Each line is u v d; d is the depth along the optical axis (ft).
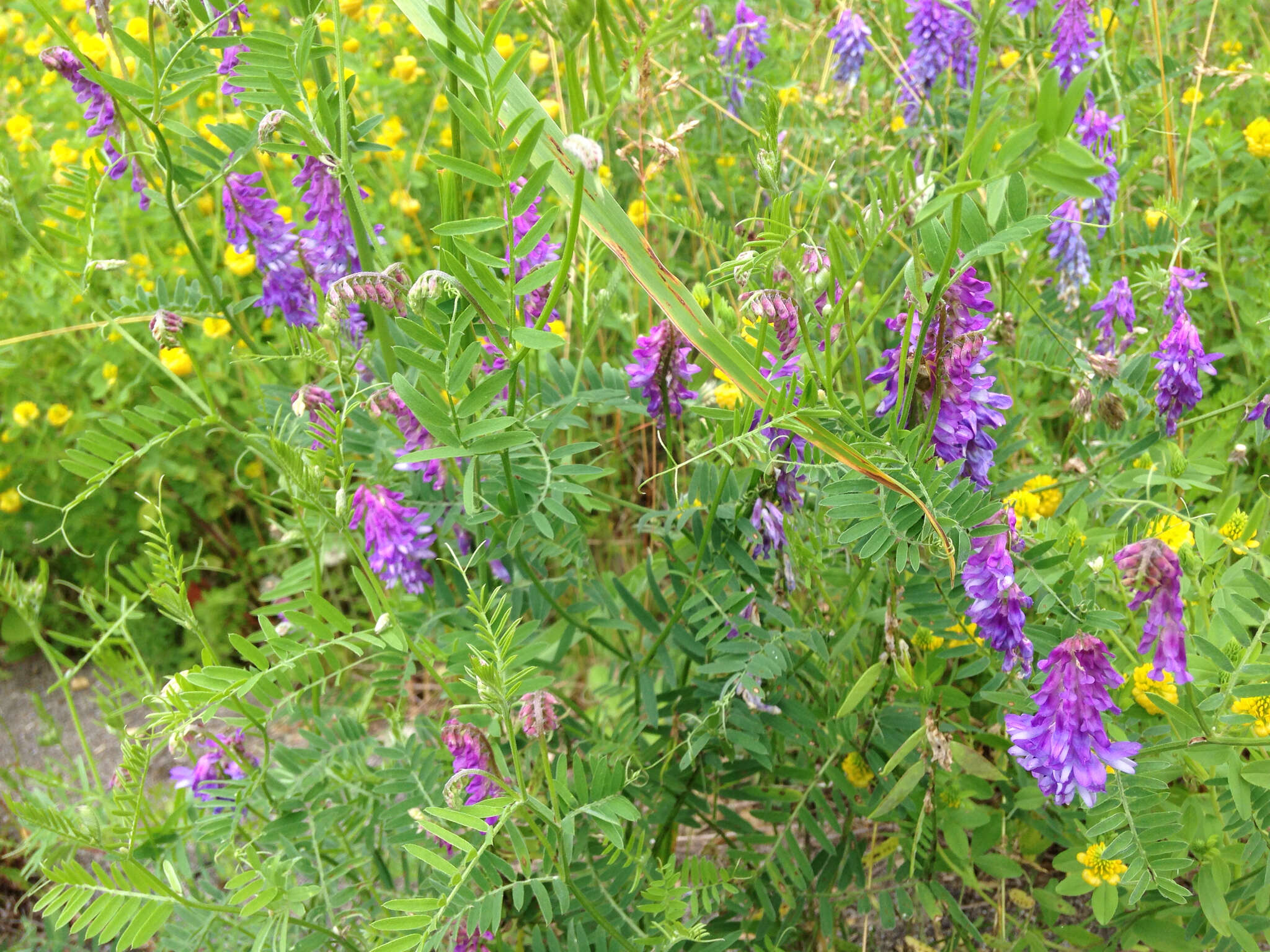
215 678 1.13
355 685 1.73
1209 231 1.92
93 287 2.16
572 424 1.29
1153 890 1.31
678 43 2.08
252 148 1.34
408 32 2.62
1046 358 1.62
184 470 2.08
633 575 1.56
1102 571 1.32
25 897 1.66
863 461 1.05
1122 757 1.05
